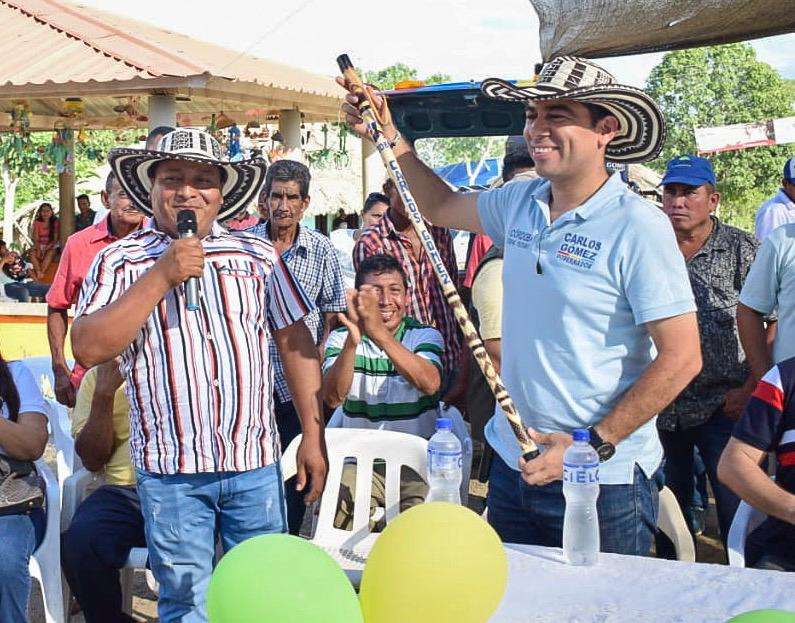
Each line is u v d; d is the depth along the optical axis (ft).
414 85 20.26
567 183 8.66
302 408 10.13
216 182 9.11
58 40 33.19
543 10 17.17
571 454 7.88
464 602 5.88
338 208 61.16
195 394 8.82
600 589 7.11
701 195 13.14
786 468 8.96
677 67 136.46
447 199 10.30
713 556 15.83
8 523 10.64
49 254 45.65
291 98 37.04
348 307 12.43
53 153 36.04
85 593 11.19
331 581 5.46
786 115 136.26
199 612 9.09
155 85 29.78
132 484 12.09
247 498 9.12
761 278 12.28
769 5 15.24
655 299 8.17
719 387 13.03
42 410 11.16
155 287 8.23
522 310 8.90
